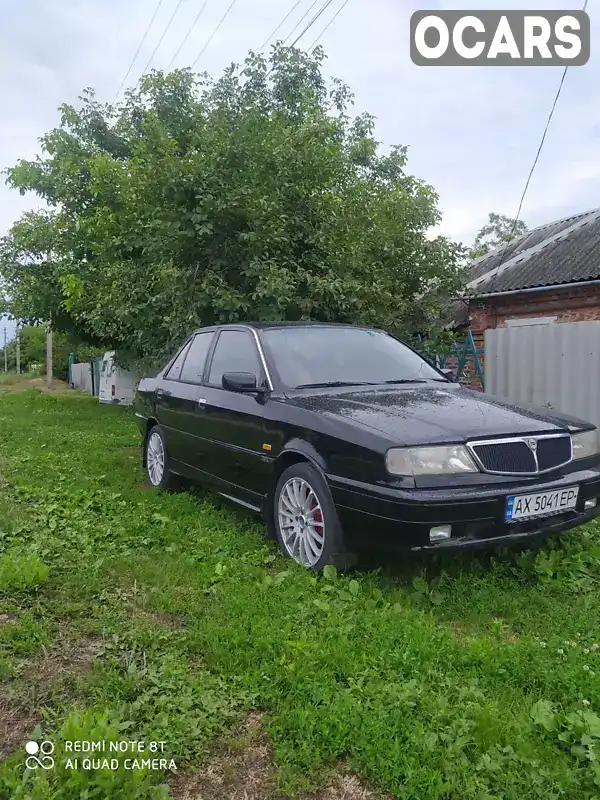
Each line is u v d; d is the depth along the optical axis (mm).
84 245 14039
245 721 2693
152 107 11133
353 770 2406
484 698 2770
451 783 2277
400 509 3623
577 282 9969
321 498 4109
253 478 4922
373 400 4492
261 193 8656
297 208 9430
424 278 10047
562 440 4160
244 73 12852
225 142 8625
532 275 11227
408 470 3686
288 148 9148
